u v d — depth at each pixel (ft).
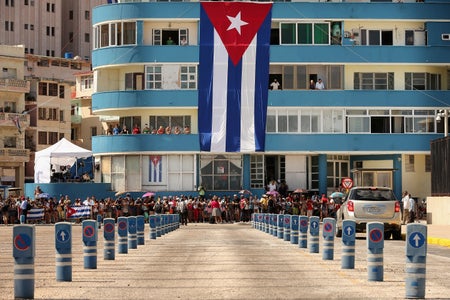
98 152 221.66
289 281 61.72
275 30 217.97
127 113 222.89
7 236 138.72
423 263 51.98
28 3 420.77
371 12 218.38
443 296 53.16
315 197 208.74
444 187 158.10
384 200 121.49
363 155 223.92
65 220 201.77
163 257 85.66
